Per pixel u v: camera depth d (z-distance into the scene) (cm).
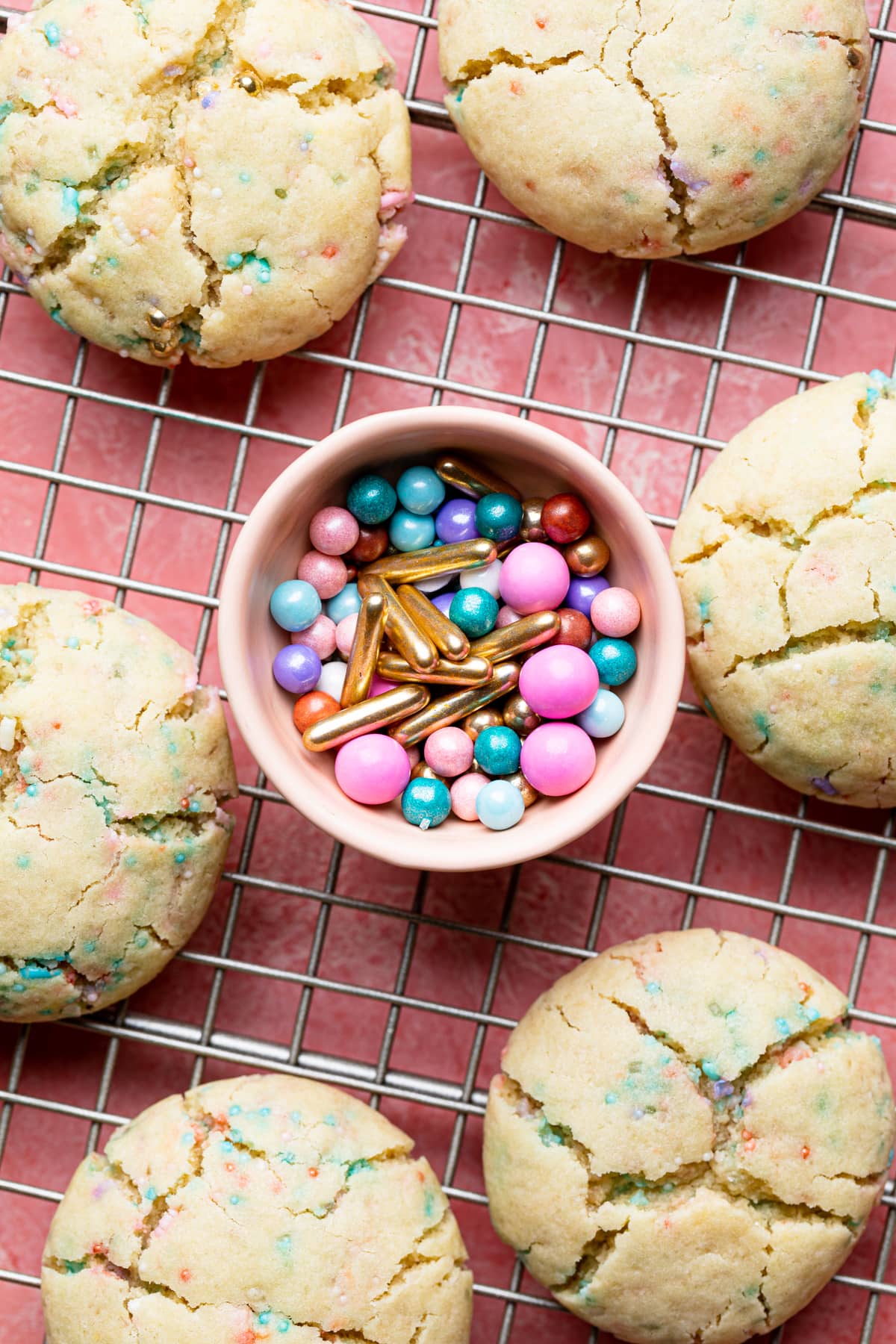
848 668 41
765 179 42
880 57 44
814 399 42
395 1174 42
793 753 42
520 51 42
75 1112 43
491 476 42
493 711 42
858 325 45
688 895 44
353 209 42
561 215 43
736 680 42
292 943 45
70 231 42
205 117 41
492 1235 44
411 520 42
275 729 41
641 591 41
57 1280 41
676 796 44
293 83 42
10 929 41
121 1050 45
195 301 42
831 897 45
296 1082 42
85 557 45
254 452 45
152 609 45
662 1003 41
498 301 44
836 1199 41
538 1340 44
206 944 45
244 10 42
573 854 45
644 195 42
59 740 41
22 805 41
